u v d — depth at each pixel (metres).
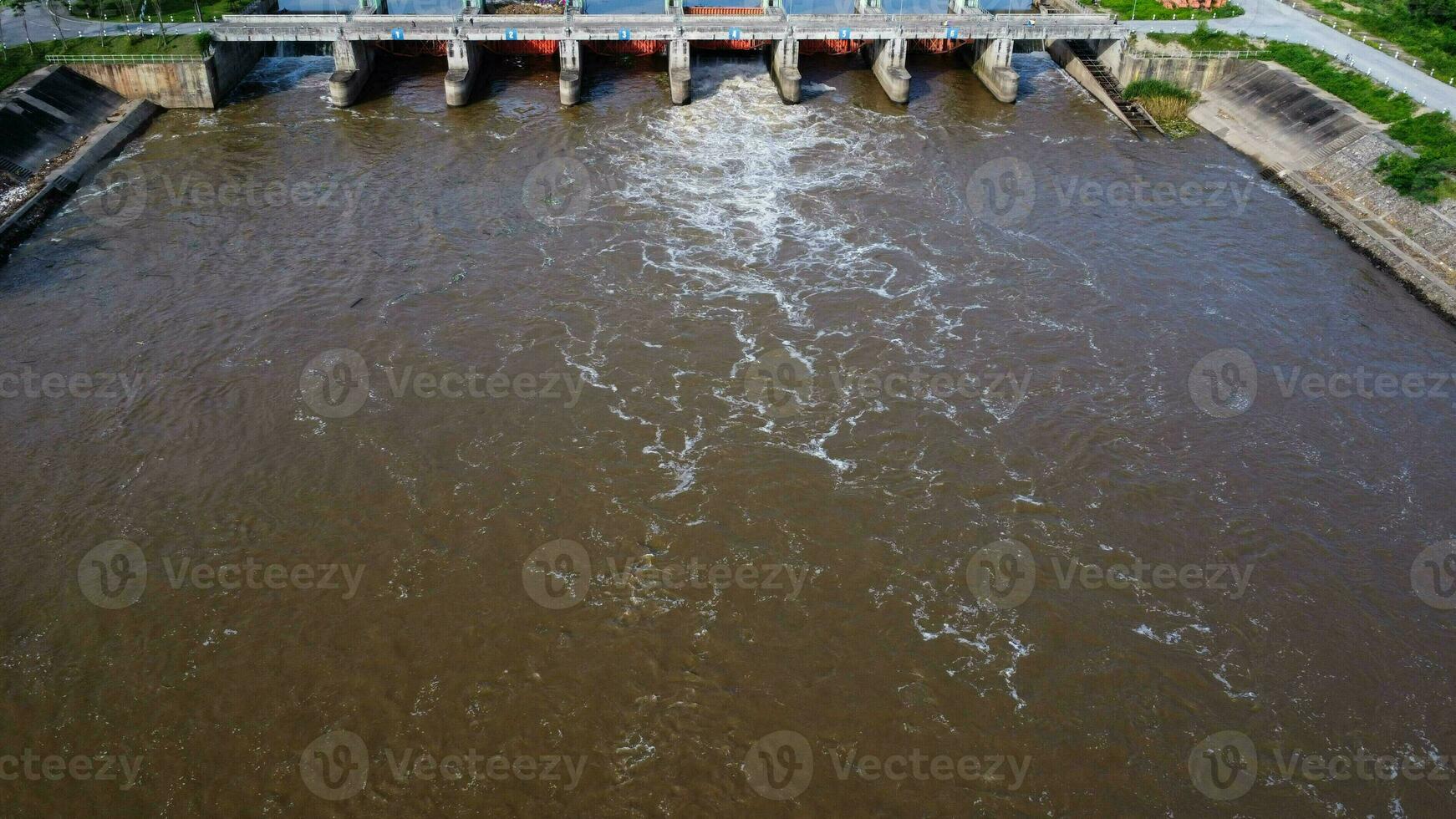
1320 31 108.31
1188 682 45.59
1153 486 56.03
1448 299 70.56
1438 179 78.31
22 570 49.97
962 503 54.75
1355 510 54.69
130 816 39.84
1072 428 60.06
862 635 47.44
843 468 56.84
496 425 59.41
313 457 56.91
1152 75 104.44
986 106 106.50
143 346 65.44
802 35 107.81
